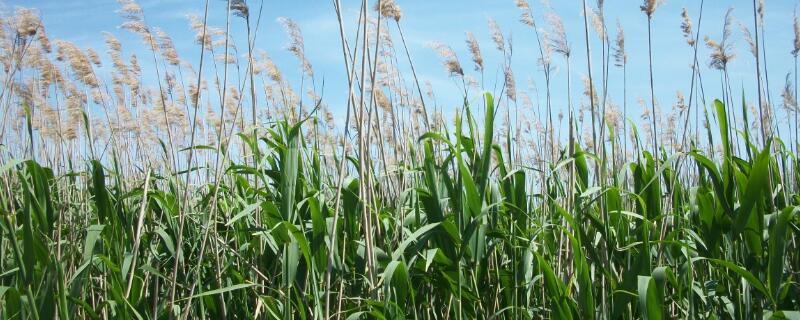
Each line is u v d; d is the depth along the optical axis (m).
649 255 4.86
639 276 4.67
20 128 7.59
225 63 5.07
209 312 5.54
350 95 4.85
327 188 5.96
